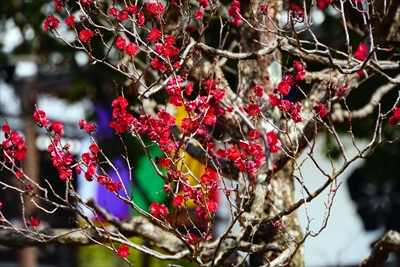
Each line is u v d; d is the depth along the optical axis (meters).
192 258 4.53
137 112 6.85
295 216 6.15
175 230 4.46
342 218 17.11
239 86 6.25
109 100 10.40
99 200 9.20
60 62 11.09
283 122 6.12
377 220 12.33
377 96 6.76
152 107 7.03
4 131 4.61
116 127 4.35
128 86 6.97
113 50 9.21
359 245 16.95
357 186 12.34
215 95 4.35
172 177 4.34
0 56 11.80
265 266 4.85
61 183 12.78
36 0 10.20
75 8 9.03
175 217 4.46
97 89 10.52
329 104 4.86
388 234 5.81
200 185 4.42
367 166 11.13
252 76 6.23
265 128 6.01
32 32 10.71
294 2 6.41
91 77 10.54
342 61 5.48
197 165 8.72
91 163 4.46
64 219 12.37
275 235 6.00
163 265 10.43
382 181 11.09
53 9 10.12
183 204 4.49
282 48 5.25
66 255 17.95
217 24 7.85
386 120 10.12
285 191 6.12
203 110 4.27
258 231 6.03
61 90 12.83
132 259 15.27
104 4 8.19
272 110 6.10
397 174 10.94
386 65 5.34
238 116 6.05
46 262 17.98
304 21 5.28
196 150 6.25
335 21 9.00
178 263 9.79
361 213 12.45
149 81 7.27
